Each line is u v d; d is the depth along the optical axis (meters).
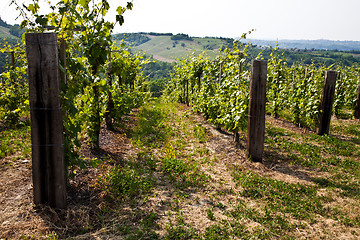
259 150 6.25
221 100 8.19
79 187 4.21
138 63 11.97
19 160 5.11
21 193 3.87
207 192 4.62
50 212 3.45
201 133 8.55
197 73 13.73
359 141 8.43
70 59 4.06
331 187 5.04
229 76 8.22
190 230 3.40
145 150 6.56
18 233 3.05
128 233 3.28
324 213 4.07
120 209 3.78
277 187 4.92
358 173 5.74
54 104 3.33
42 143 3.38
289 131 9.52
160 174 5.24
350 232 3.59
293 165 6.27
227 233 3.43
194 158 6.40
